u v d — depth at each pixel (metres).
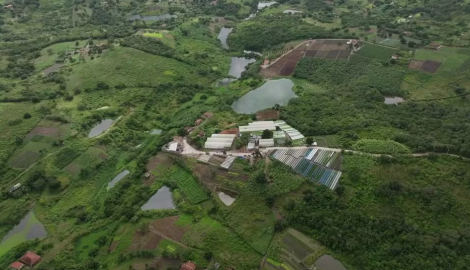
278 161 93.88
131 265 75.25
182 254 75.94
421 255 70.50
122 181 97.31
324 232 76.94
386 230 74.94
